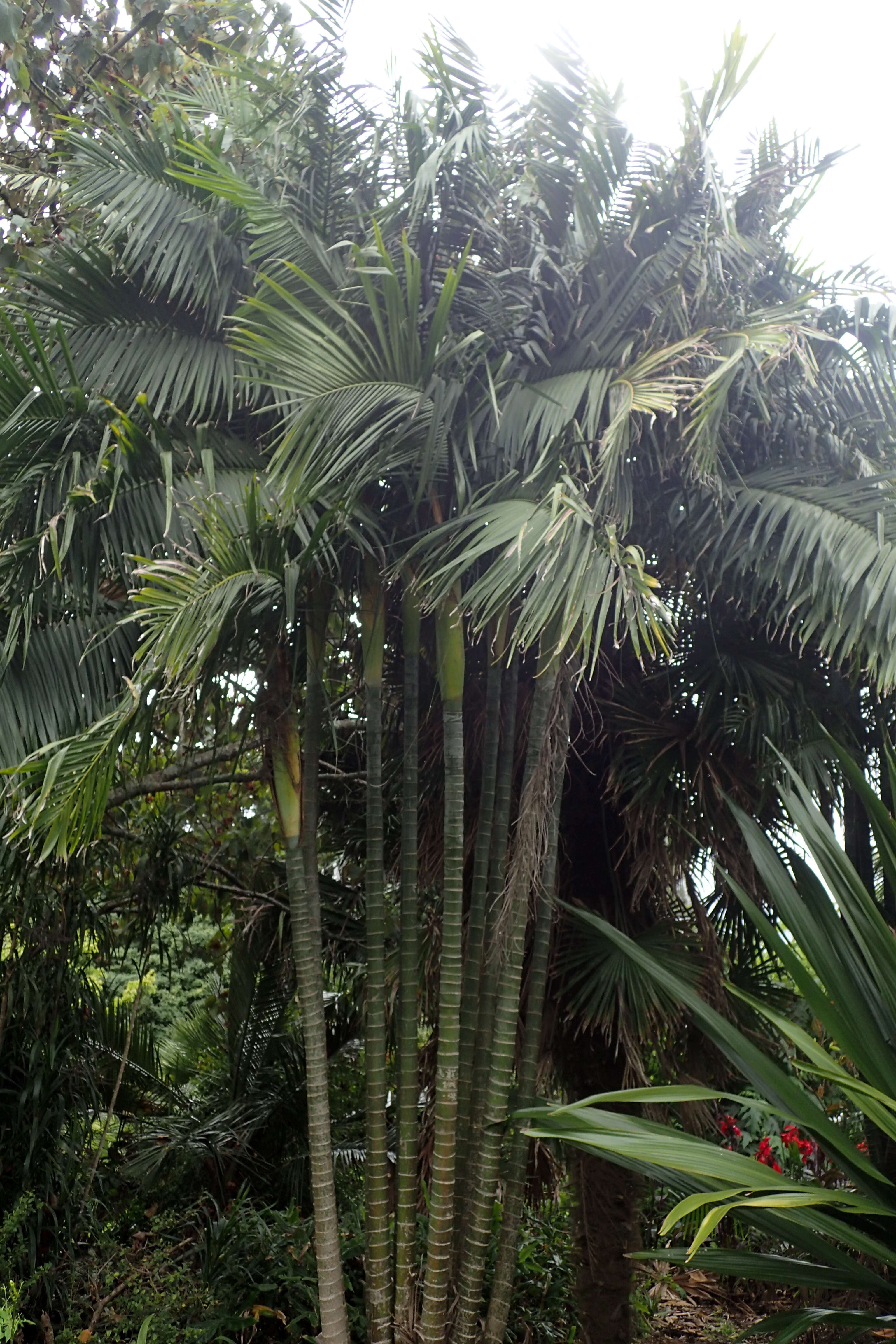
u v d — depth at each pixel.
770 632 4.16
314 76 3.63
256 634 3.54
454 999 3.51
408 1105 3.56
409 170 3.72
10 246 5.01
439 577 3.33
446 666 3.63
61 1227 4.46
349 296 3.59
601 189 3.65
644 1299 5.40
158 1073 6.54
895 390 4.24
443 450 3.46
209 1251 4.77
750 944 4.52
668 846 4.06
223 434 3.83
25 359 3.20
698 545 3.85
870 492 3.65
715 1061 4.37
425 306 3.71
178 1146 5.79
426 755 4.39
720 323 3.70
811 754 4.02
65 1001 4.66
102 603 3.73
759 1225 3.06
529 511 3.12
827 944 3.32
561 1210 5.69
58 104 5.49
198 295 3.55
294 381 3.07
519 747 4.07
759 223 4.11
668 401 3.08
